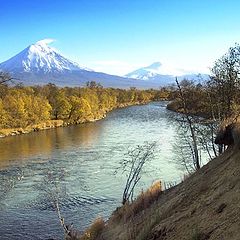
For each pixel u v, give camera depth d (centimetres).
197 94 4184
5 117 10006
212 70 3625
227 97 3419
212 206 1310
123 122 10688
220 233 1092
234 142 1620
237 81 3412
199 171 1812
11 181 4481
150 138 7244
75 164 5334
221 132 1797
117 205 3572
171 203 1716
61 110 11662
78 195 3884
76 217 3325
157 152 5488
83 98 12988
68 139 8025
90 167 5091
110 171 4794
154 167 4650
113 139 7500
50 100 12094
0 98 10269
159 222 1555
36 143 7725
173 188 2067
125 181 4309
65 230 2677
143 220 1867
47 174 4578
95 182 4331
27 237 2991
